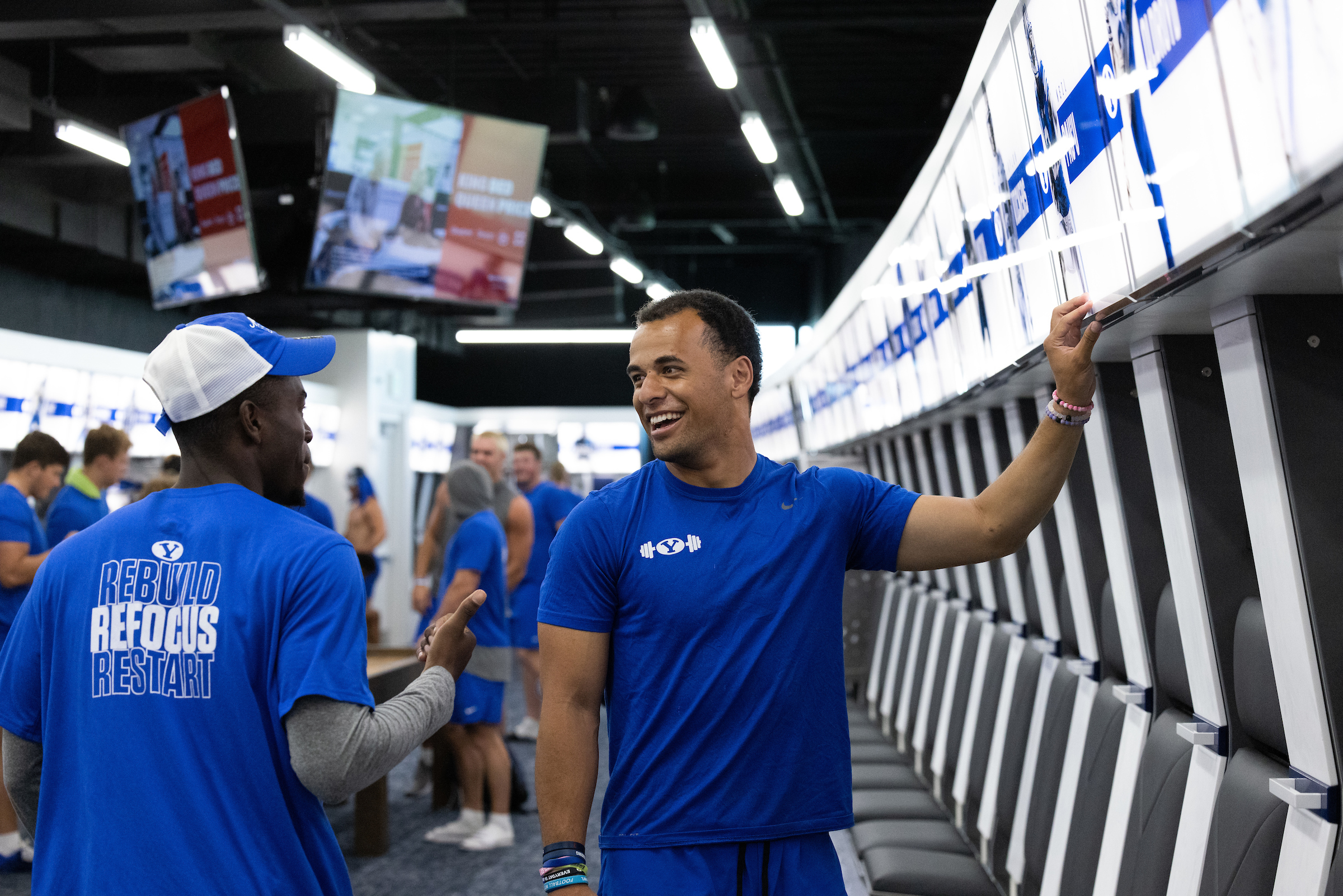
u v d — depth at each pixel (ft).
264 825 4.43
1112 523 7.86
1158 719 7.44
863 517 5.10
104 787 4.43
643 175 39.22
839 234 43.24
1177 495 6.59
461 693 13.89
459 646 5.23
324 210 21.62
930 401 12.05
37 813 4.84
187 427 4.80
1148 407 6.83
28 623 4.77
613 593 4.91
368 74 19.54
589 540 4.90
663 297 5.14
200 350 4.71
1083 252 6.17
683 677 4.72
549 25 23.97
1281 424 5.24
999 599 12.41
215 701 4.43
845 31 25.76
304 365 4.98
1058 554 9.95
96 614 4.59
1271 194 3.97
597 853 14.17
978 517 4.90
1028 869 9.39
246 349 4.79
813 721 4.77
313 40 17.54
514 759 18.72
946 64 28.86
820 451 23.85
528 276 42.98
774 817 4.65
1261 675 5.73
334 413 35.45
